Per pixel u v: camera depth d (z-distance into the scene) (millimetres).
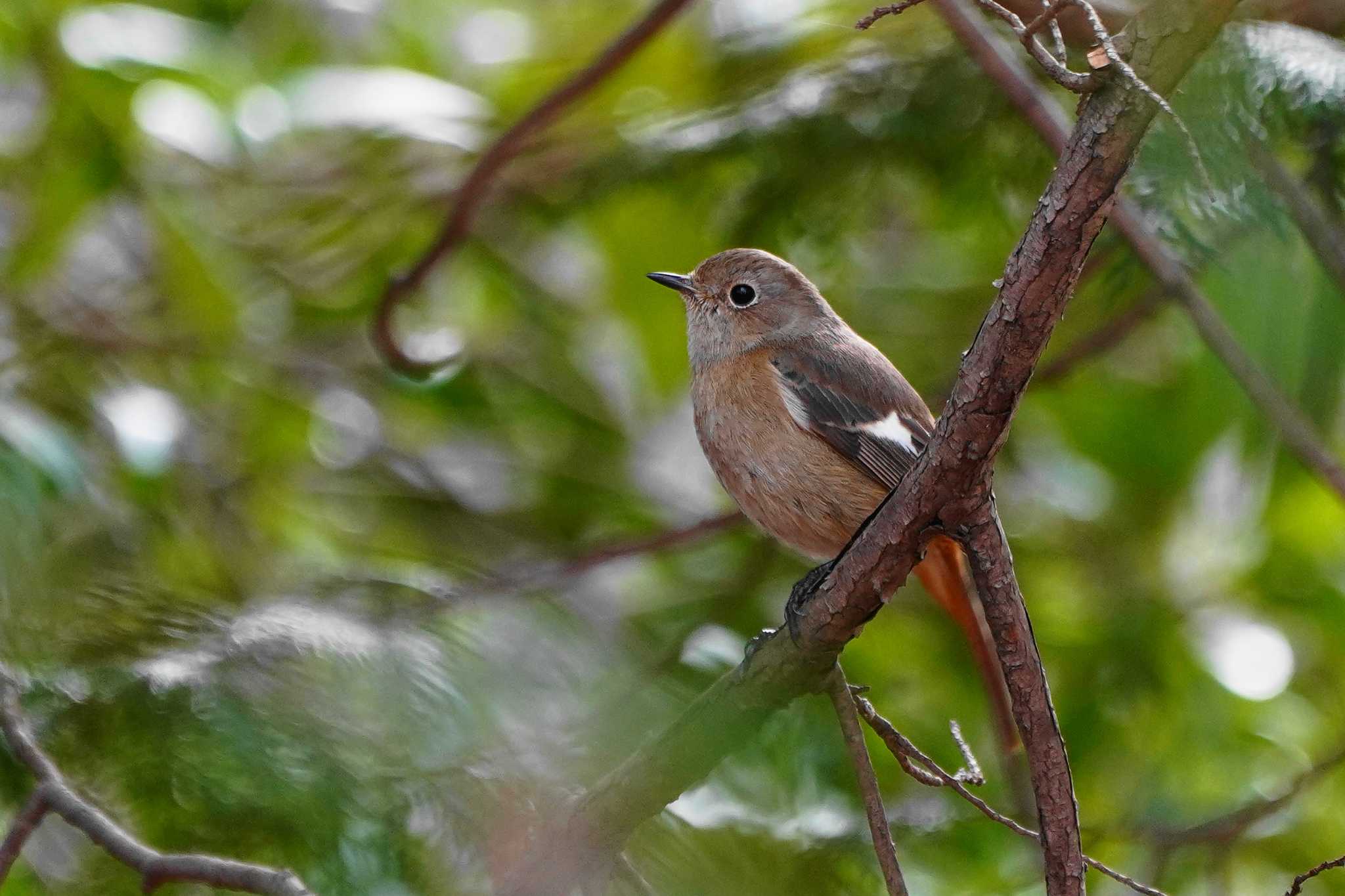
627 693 7836
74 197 10820
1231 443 11203
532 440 13727
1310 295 9383
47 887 7969
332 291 12898
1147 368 12734
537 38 13375
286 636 6840
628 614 11398
